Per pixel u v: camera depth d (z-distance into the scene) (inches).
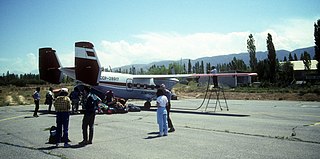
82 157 282.2
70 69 748.0
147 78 861.2
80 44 661.9
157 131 441.7
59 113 331.9
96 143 351.3
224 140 366.0
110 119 597.9
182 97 1648.6
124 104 808.9
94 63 680.4
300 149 311.9
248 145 334.3
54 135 348.8
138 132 432.5
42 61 831.1
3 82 3688.5
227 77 791.7
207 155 287.9
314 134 406.9
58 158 278.1
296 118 610.2
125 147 327.6
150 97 891.4
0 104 1143.0
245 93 1583.4
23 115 700.7
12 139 378.6
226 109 858.8
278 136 391.9
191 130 450.3
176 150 310.8
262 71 2191.2
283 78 2160.4
